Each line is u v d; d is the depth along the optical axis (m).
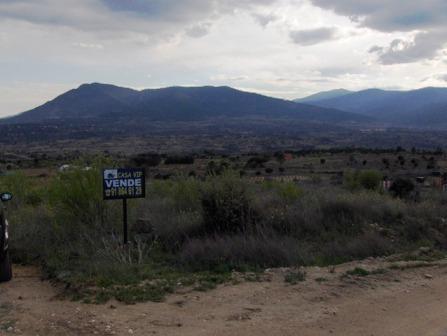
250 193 12.79
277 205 14.91
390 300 7.73
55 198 11.70
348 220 13.17
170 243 10.95
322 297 7.71
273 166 67.75
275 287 8.16
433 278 9.06
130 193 10.28
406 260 10.37
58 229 10.97
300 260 9.97
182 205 14.27
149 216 12.55
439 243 12.27
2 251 8.27
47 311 6.84
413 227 12.91
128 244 10.23
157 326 6.36
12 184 16.19
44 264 9.30
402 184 25.34
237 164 65.56
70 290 7.73
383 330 6.48
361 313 7.09
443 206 16.14
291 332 6.28
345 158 77.12
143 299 7.39
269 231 11.36
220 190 12.05
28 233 10.82
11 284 8.33
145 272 8.74
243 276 8.71
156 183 18.62
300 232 12.26
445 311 7.28
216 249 9.91
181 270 9.17
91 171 11.92
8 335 5.97
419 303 7.62
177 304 7.24
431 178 49.00
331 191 17.41
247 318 6.73
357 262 10.14
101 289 7.74
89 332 6.09
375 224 13.20
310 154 86.69
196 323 6.50
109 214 11.76
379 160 73.00
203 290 7.91
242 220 11.65
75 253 9.82
